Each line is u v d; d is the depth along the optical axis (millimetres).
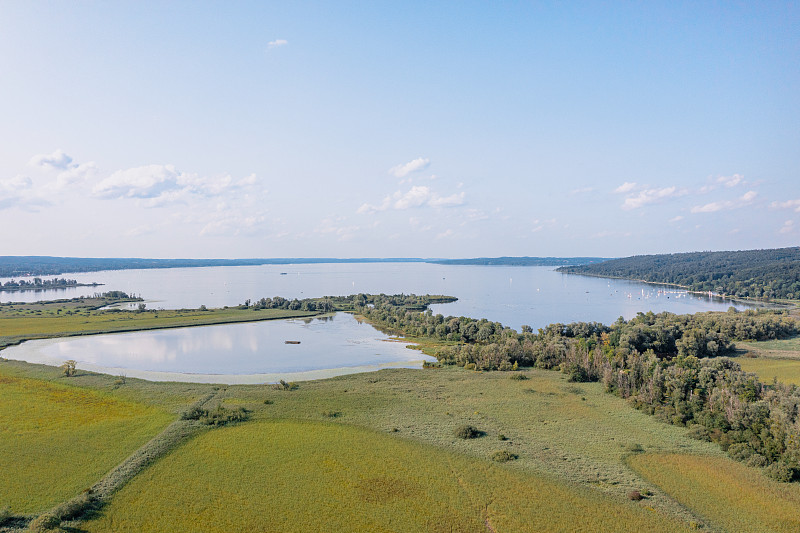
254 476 69000
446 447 78562
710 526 57625
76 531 55719
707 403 89938
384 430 85688
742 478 69500
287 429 85938
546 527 57312
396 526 57656
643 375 109812
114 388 111688
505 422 91562
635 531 56344
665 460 75188
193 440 80750
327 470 70875
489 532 56562
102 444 79438
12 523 56688
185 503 62031
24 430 85125
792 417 75875
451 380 124438
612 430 87938
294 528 57125
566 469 71438
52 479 67688
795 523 58344
